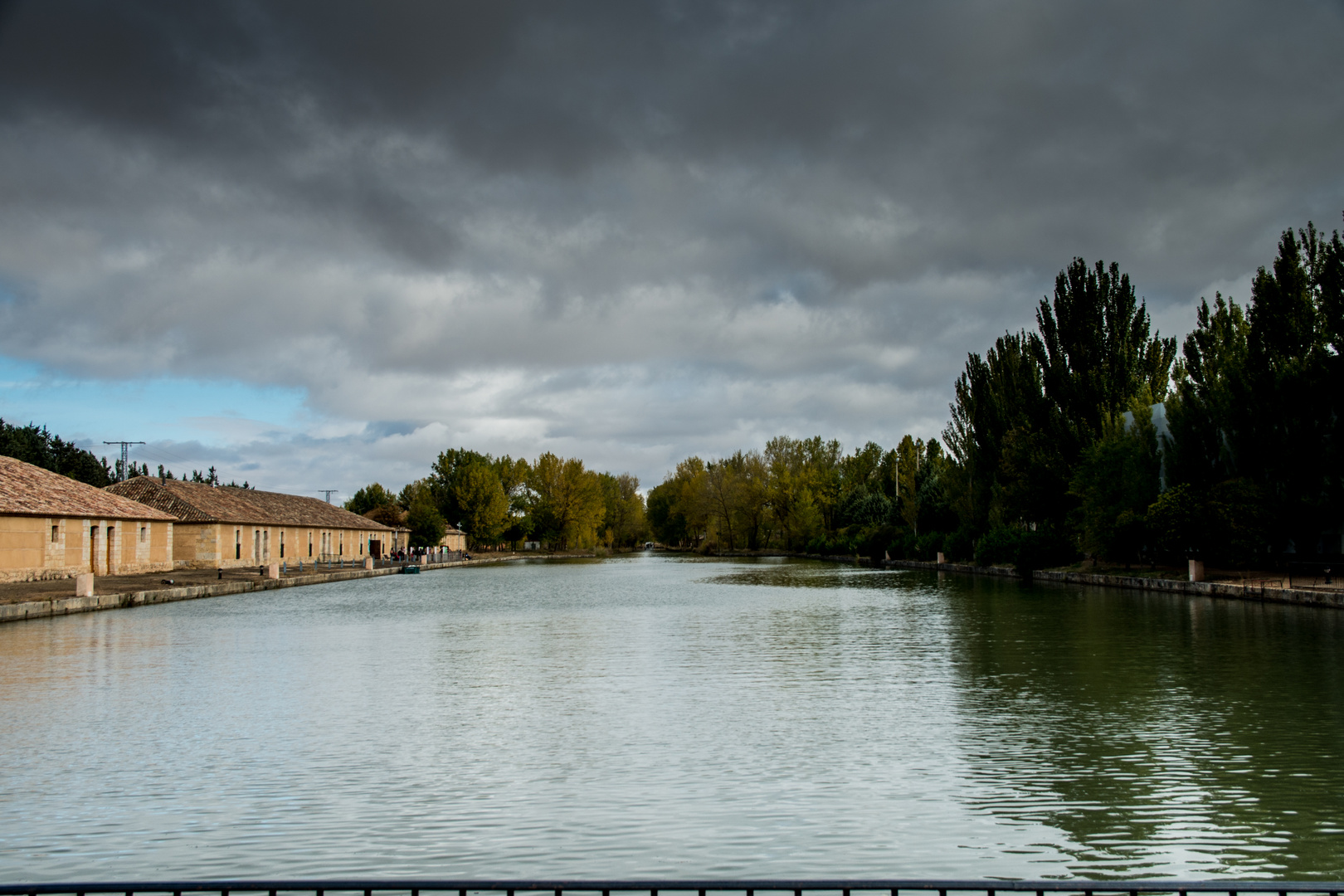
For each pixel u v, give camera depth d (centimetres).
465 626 3112
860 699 1702
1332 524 4000
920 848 942
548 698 1736
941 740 1370
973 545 7100
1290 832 973
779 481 11538
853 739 1382
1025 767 1222
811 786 1148
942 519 8119
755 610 3712
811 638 2661
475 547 12938
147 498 6412
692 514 12888
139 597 3912
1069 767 1218
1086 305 5766
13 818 1045
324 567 7556
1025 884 490
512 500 14125
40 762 1273
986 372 7094
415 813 1057
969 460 7144
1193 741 1336
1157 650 2233
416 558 8856
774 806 1073
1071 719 1492
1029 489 5809
